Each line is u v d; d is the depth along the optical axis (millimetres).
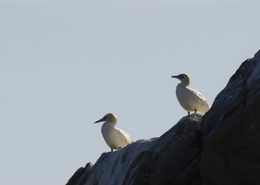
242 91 32875
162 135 35500
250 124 31812
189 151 33938
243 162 32094
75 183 40531
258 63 33625
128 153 37406
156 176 34125
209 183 32938
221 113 32938
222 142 32344
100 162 39156
